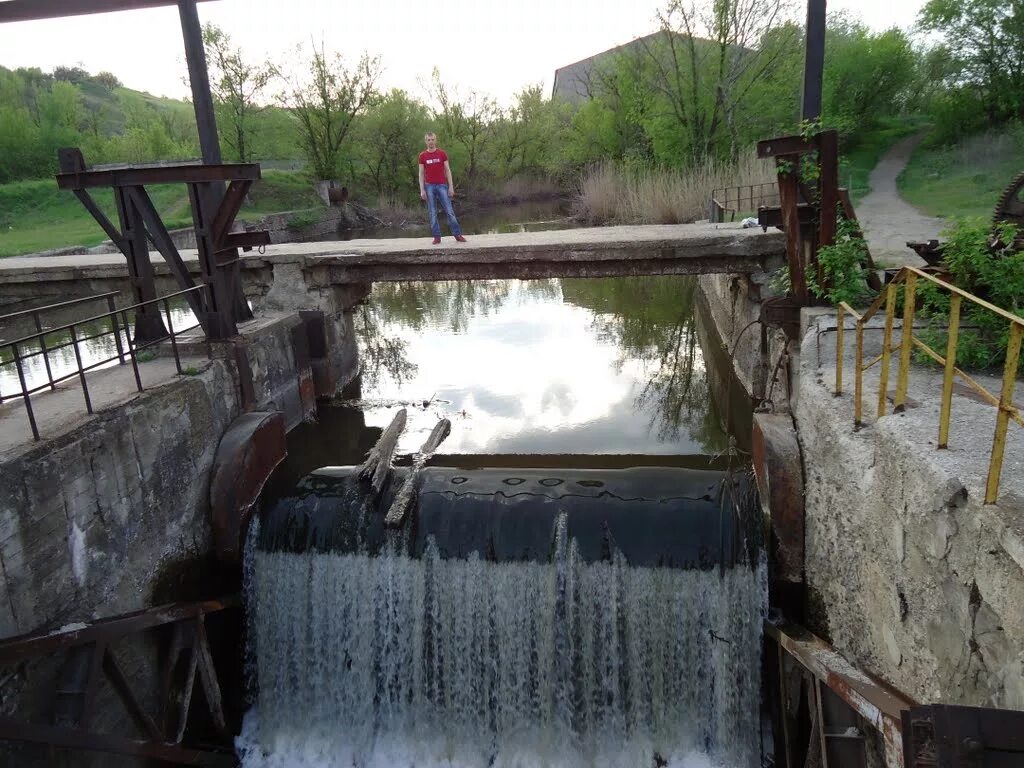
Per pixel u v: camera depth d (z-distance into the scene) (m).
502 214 43.66
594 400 11.56
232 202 8.37
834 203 7.90
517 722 6.98
